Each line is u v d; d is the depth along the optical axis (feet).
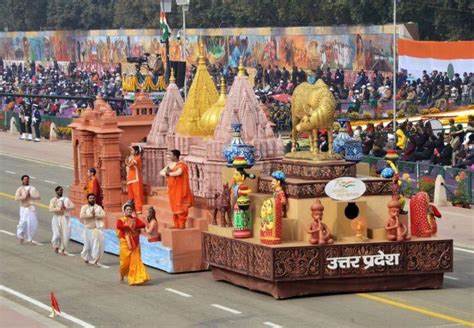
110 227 165.58
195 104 163.32
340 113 299.79
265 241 128.16
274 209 127.24
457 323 115.85
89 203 153.48
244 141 149.59
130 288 137.28
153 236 149.79
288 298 127.75
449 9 381.81
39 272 149.48
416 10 393.91
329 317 118.62
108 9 615.16
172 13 495.00
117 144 168.66
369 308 122.52
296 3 436.35
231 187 137.69
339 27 375.66
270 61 410.31
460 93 301.02
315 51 388.37
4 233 183.01
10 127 370.32
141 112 182.29
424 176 205.46
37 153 309.83
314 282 128.26
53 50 575.79
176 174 145.38
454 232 175.11
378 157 220.23
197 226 146.72
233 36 428.97
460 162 210.79
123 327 117.70
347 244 127.85
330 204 130.31
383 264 128.88
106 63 520.01
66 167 279.28
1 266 154.40
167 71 254.06
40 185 246.06
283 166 137.18
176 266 144.77
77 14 615.57
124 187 169.07
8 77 577.02
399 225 129.49
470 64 312.09
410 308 122.42
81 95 426.51
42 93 450.71
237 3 470.39
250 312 122.01
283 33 402.93
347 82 371.97
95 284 140.56
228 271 136.87
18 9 649.20
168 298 130.93
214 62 439.22
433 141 220.84
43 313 126.11
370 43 363.56
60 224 162.61
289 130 286.46
